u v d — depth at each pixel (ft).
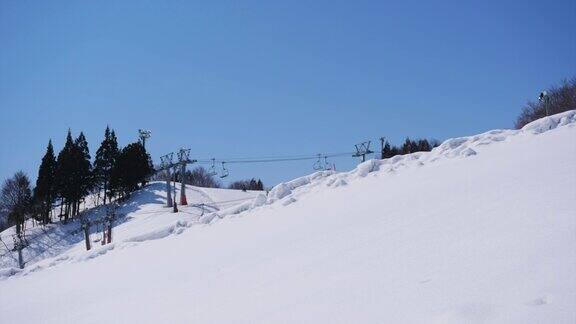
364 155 130.72
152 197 188.75
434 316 10.29
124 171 197.67
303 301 13.88
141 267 30.30
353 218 25.94
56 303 25.08
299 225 29.22
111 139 208.44
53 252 153.58
